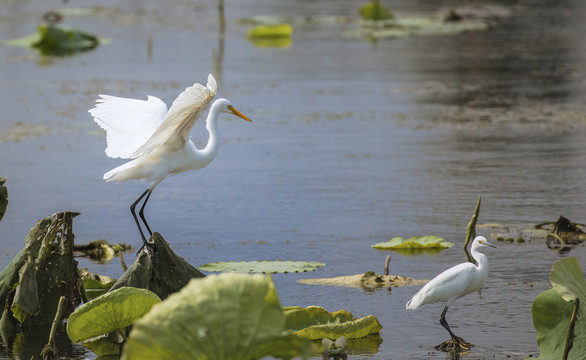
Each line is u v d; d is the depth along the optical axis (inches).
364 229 547.5
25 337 373.1
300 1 2474.2
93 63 1370.6
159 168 402.9
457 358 334.6
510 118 919.0
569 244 508.4
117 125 407.2
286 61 1371.8
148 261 369.7
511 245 506.0
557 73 1220.5
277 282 440.1
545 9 2187.5
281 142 827.4
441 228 545.6
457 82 1158.3
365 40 1648.6
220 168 730.8
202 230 551.8
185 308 223.8
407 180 674.2
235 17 2060.8
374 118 931.3
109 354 345.7
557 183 654.5
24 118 943.7
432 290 351.6
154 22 1987.0
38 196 641.0
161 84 1133.7
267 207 606.5
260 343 221.8
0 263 473.7
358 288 429.7
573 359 310.2
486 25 1840.6
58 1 2509.8
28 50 1551.4
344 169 716.0
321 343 353.7
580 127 866.1
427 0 2461.9
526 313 389.4
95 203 625.6
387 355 339.9
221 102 421.1
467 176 682.2
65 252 390.9
